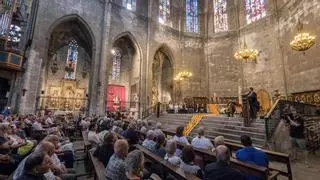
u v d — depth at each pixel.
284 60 18.72
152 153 4.91
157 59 28.02
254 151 4.34
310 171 6.71
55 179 3.78
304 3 16.16
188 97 24.75
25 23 16.19
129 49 24.92
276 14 20.11
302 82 16.11
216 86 24.98
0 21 14.16
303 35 13.02
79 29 21.02
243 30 24.08
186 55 26.02
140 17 23.38
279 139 8.77
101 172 3.84
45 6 16.61
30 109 15.04
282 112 9.72
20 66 14.92
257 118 11.54
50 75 27.36
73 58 29.25
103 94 18.78
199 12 27.98
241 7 24.98
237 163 4.18
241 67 23.41
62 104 26.75
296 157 8.42
